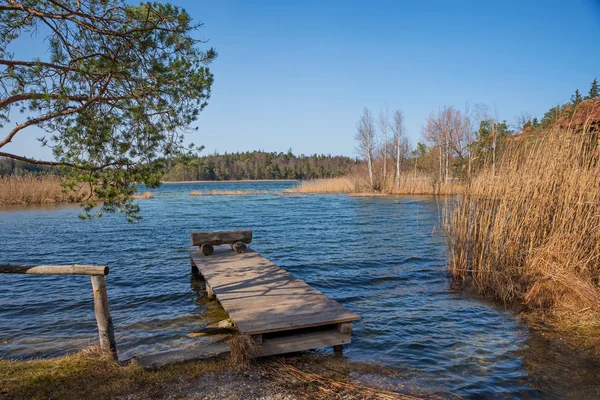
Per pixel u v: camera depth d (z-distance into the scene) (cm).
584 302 671
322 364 517
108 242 1489
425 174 4356
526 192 838
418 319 684
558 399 436
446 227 1029
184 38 514
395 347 572
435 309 736
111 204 539
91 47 504
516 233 837
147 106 524
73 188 523
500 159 932
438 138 3716
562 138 819
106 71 502
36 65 461
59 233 1700
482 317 691
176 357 516
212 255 1004
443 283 914
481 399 435
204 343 583
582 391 451
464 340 595
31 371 451
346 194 4334
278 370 494
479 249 899
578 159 783
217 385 447
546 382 471
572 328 619
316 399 425
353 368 507
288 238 1570
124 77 512
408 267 1069
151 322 679
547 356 537
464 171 1021
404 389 454
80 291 870
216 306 766
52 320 697
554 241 759
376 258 1183
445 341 592
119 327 656
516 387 460
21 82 454
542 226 812
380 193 4112
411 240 1498
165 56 515
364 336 612
